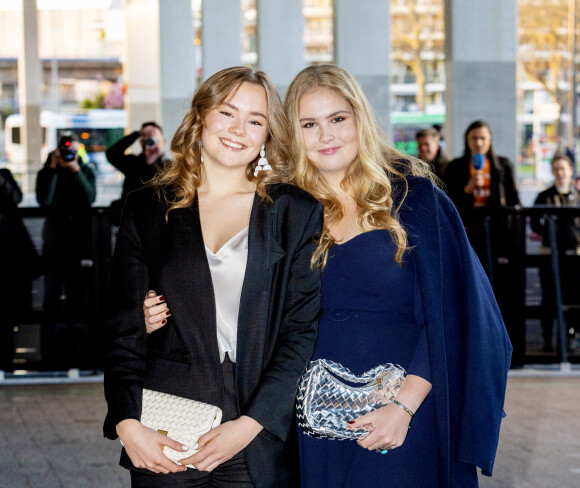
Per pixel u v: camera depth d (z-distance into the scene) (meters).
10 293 7.11
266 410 2.37
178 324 2.44
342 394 2.64
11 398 6.57
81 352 7.21
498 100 13.01
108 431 2.43
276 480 2.45
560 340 7.42
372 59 13.10
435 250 2.72
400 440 2.61
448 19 13.17
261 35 13.92
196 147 2.58
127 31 23.06
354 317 2.75
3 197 7.81
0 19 39.84
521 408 6.29
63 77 40.12
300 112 2.82
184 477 2.44
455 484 2.78
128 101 23.17
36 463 5.04
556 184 9.22
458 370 2.76
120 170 7.71
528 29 38.12
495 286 7.30
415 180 2.81
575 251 7.31
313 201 2.54
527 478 4.79
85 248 7.10
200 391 2.42
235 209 2.55
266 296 2.45
